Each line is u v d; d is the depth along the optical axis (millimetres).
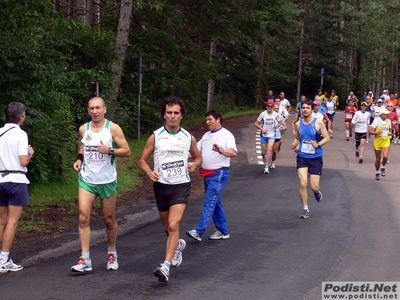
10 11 9703
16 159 7039
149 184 13586
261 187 13234
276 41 47406
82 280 6566
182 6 24562
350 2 52781
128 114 21688
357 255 7680
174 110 6625
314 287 6395
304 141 10055
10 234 6953
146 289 6273
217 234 8594
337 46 55000
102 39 19703
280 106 19109
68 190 11523
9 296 6031
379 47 59094
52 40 12477
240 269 7043
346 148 22219
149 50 24469
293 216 10164
